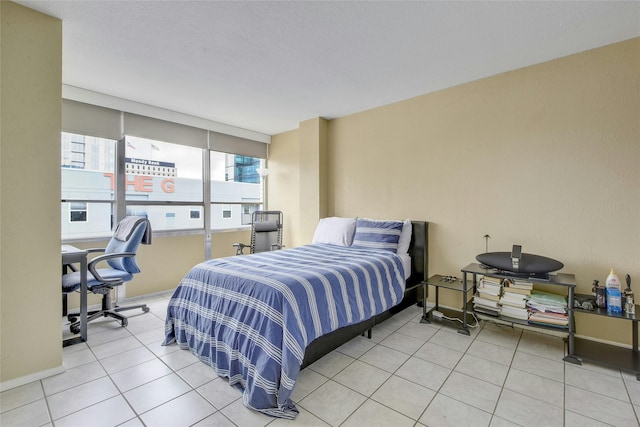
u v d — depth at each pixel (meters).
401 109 3.64
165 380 1.97
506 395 1.82
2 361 1.86
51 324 2.03
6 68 1.86
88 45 2.38
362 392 1.85
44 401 1.75
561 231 2.61
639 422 1.58
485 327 2.85
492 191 2.98
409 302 3.30
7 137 1.87
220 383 1.93
